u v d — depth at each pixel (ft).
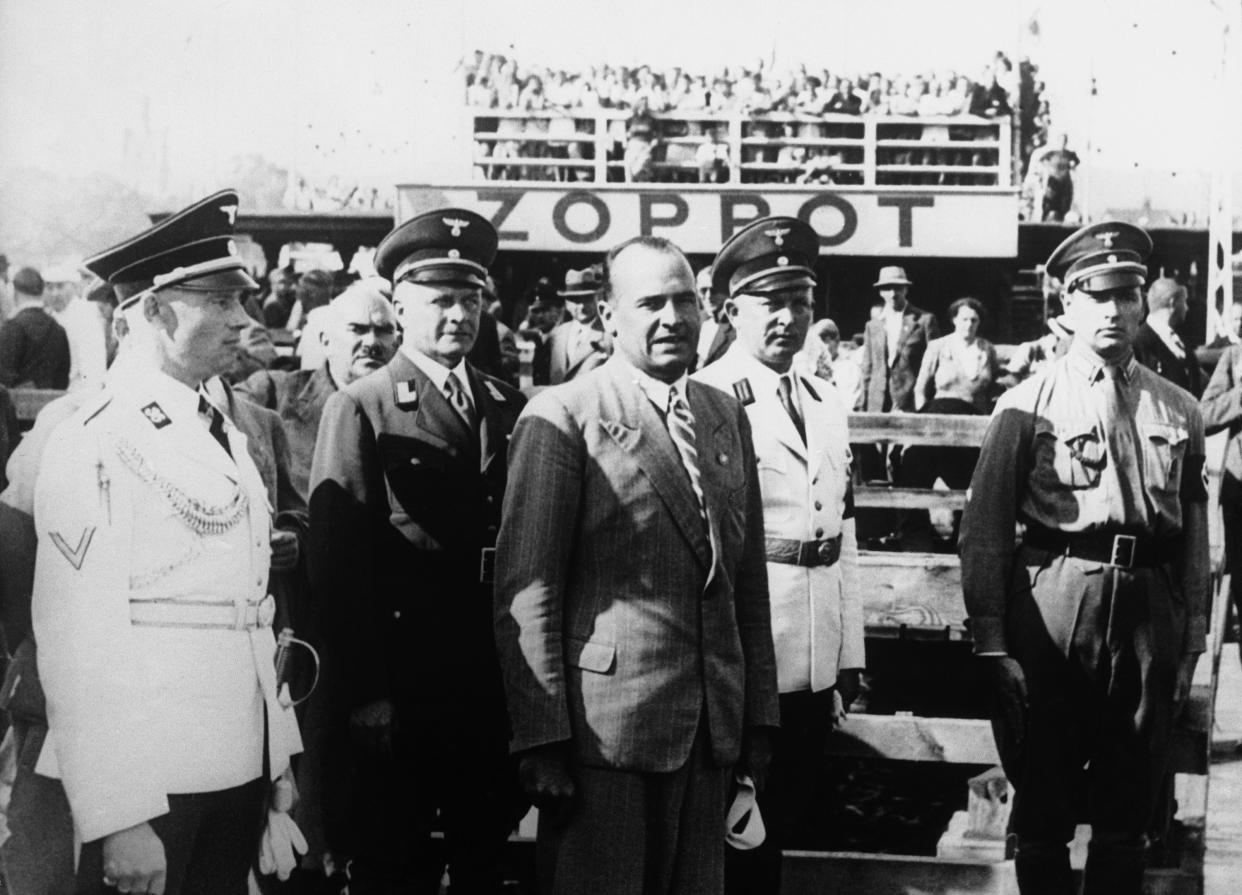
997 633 13.53
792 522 13.02
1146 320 17.02
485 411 12.89
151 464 11.82
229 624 11.98
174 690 11.62
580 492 10.54
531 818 14.39
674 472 10.58
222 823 12.13
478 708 12.53
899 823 15.39
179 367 12.26
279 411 15.34
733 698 10.62
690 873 10.50
